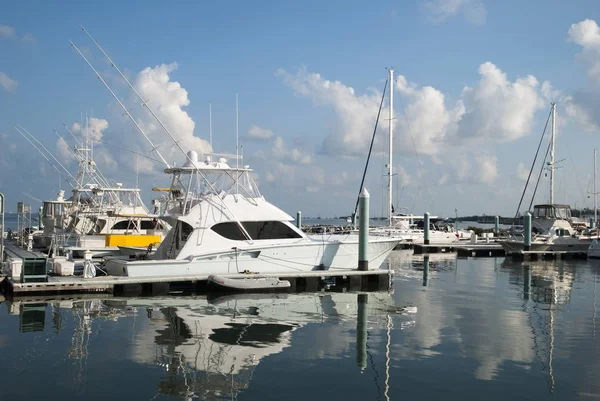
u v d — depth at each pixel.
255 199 20.81
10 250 31.69
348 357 10.77
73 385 8.89
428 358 10.75
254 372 9.73
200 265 19.22
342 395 8.62
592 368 10.19
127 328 12.98
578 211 67.94
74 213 33.03
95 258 25.84
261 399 8.40
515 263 34.72
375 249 22.64
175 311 15.27
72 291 17.56
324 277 21.67
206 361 10.34
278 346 11.53
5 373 9.45
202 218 19.59
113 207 33.34
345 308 16.47
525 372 9.91
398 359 10.66
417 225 54.59
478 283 23.50
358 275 21.02
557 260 37.66
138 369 9.77
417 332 13.09
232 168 20.69
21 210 34.41
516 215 53.91
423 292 20.31
